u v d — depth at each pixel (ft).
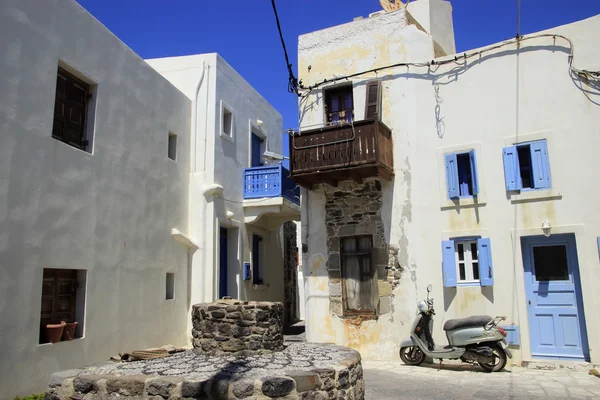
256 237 50.16
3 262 21.40
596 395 20.72
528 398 20.38
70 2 26.94
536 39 30.37
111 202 29.40
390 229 32.83
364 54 35.78
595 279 27.04
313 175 32.91
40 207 23.73
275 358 19.80
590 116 28.37
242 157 46.65
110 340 28.37
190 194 39.83
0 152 21.68
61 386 17.42
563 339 27.91
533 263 29.22
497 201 30.01
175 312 36.11
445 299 30.60
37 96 24.07
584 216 27.71
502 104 30.83
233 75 45.62
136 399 16.17
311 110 36.83
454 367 28.04
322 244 34.86
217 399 15.43
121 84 31.32
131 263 31.07
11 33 22.75
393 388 22.89
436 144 32.45
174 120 38.32
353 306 33.58
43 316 24.27
